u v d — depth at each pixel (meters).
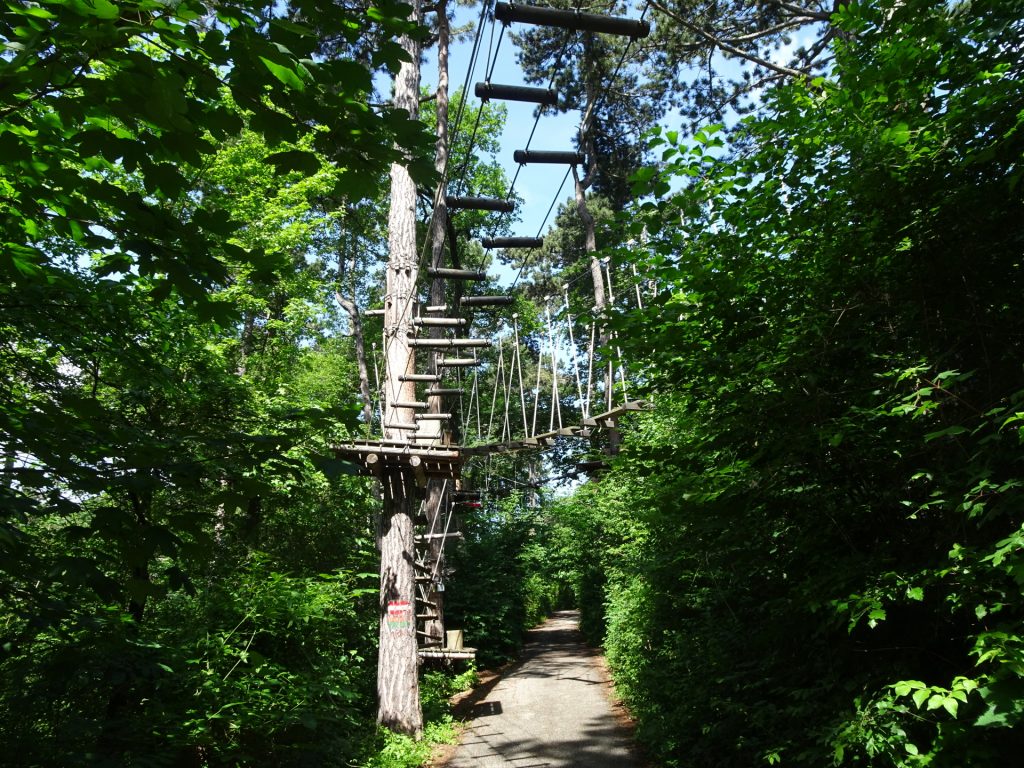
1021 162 2.92
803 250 3.82
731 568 5.80
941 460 3.24
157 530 2.42
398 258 10.64
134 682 5.14
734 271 3.87
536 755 8.41
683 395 4.61
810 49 11.38
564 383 28.77
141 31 1.86
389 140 2.40
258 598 7.29
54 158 2.37
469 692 13.38
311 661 7.89
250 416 5.62
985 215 3.13
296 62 2.03
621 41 13.92
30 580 2.78
